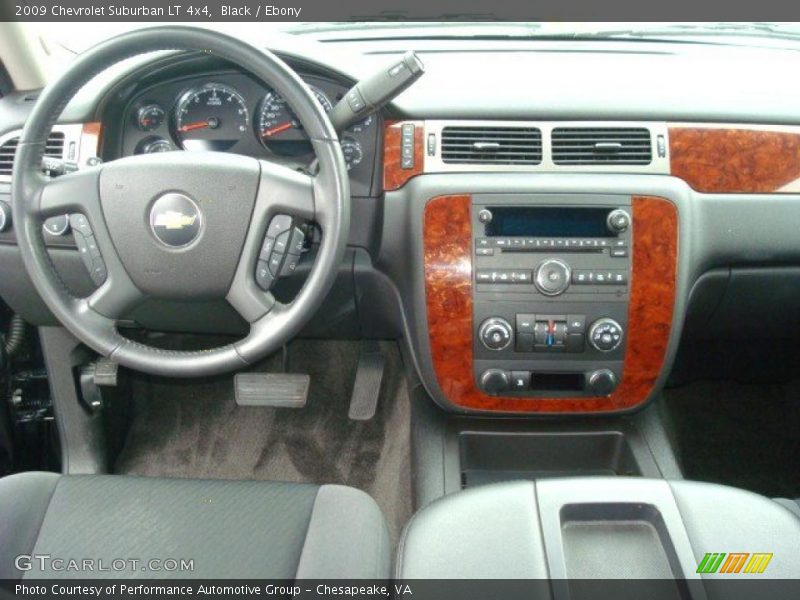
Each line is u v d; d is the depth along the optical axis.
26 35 1.76
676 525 1.11
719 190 1.68
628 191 1.62
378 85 1.42
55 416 2.05
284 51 1.64
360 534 1.19
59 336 1.97
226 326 1.96
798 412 2.35
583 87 1.70
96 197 1.37
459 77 1.75
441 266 1.66
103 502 1.26
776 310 1.88
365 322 1.96
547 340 1.67
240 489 1.29
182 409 2.36
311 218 1.37
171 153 1.36
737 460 2.19
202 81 1.70
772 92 1.71
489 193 1.62
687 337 2.03
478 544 1.10
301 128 1.71
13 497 1.25
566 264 1.63
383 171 1.69
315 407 2.34
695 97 1.68
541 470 1.96
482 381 1.75
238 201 1.35
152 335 2.31
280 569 1.16
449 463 1.83
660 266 1.64
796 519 1.14
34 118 1.32
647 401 1.78
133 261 1.39
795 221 1.71
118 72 1.66
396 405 2.29
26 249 1.38
